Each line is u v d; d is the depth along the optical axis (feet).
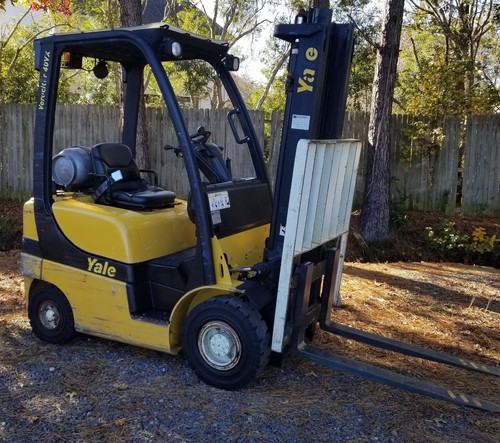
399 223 33.32
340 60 13.24
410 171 36.52
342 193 14.26
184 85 52.31
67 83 51.13
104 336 14.23
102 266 13.87
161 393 12.58
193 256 14.12
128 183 15.61
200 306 12.64
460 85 37.14
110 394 12.53
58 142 36.42
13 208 35.29
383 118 31.14
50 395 12.50
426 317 18.85
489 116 35.88
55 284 14.71
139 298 13.69
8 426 11.27
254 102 66.49
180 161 35.42
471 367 13.43
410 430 11.39
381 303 20.08
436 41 47.32
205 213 12.66
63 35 13.98
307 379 13.57
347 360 12.72
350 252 30.81
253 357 12.20
